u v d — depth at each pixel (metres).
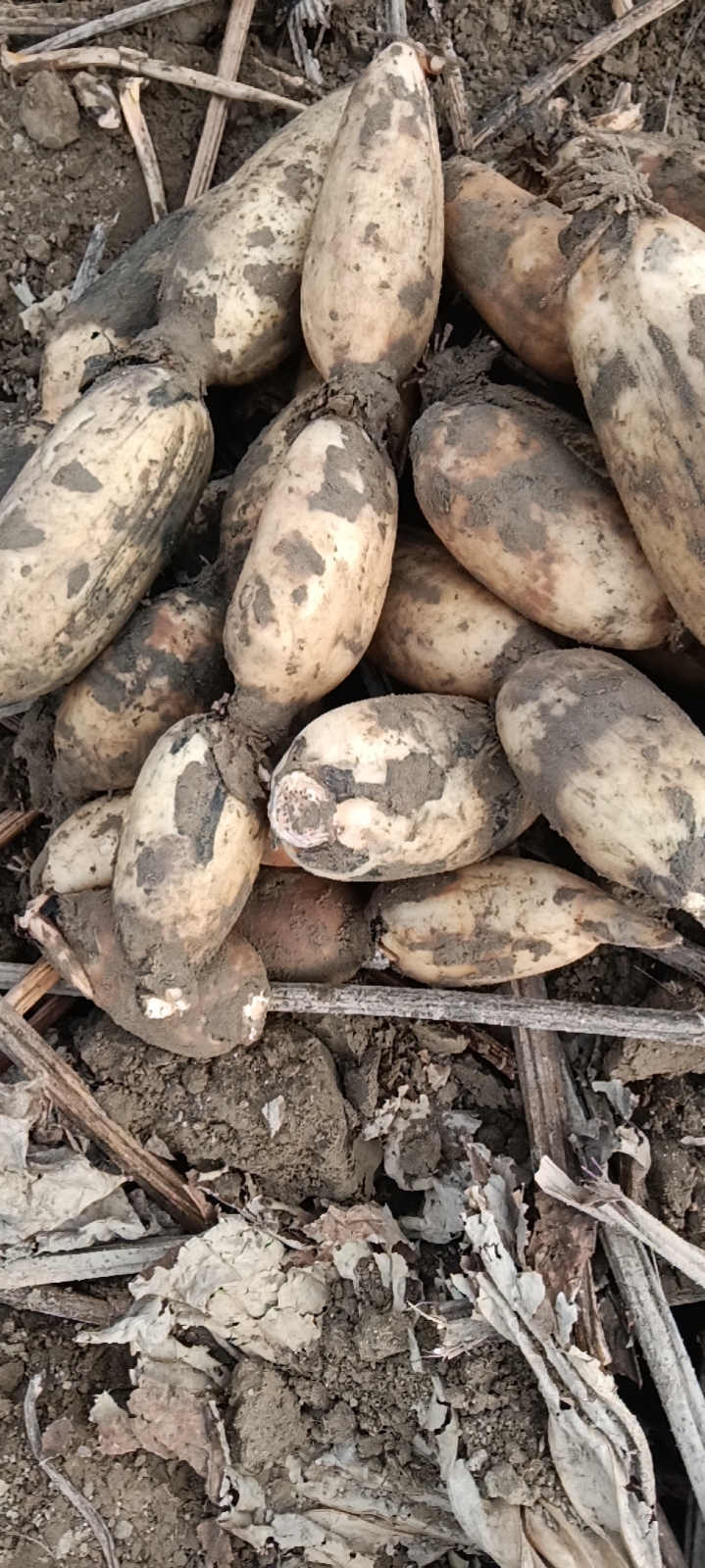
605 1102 0.63
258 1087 0.62
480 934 0.58
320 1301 0.62
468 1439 0.59
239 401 0.68
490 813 0.56
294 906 0.62
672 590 0.54
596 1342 0.59
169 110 0.75
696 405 0.51
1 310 0.75
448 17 0.74
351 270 0.57
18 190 0.74
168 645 0.59
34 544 0.56
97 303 0.66
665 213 0.52
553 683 0.53
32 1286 0.65
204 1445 0.62
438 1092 0.65
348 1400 0.61
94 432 0.56
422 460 0.56
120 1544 0.62
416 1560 0.61
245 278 0.60
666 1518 0.60
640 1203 0.61
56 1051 0.66
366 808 0.53
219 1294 0.62
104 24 0.74
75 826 0.61
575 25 0.74
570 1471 0.58
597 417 0.53
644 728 0.52
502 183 0.61
